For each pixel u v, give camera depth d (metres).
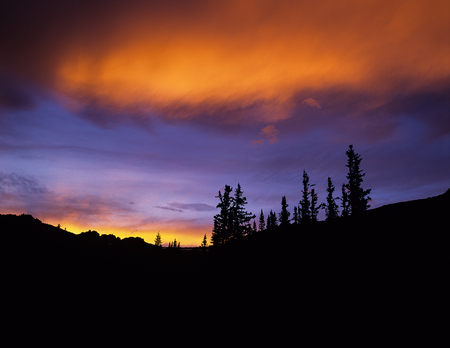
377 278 16.47
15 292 15.71
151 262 39.72
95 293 19.83
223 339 14.77
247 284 23.88
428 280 14.20
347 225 29.17
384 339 11.33
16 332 12.08
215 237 46.66
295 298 18.05
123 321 16.36
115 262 32.09
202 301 22.95
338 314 14.41
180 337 15.14
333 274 19.34
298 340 13.20
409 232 20.86
